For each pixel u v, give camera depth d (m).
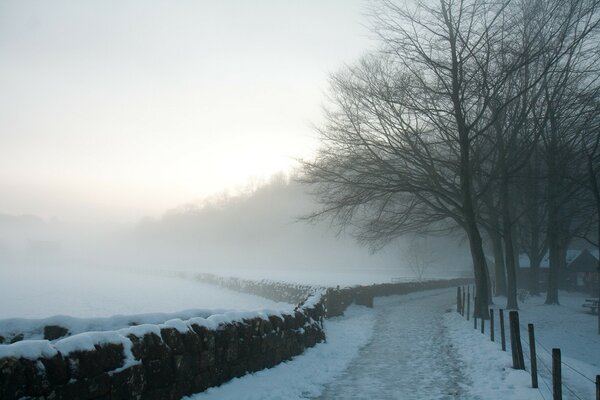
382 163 25.05
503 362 12.11
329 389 10.27
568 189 28.30
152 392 7.53
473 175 27.16
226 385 9.38
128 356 7.07
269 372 11.01
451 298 40.41
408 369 12.35
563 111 25.38
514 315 11.59
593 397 9.59
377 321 23.36
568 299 42.44
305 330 14.25
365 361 13.45
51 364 5.85
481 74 21.72
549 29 22.67
